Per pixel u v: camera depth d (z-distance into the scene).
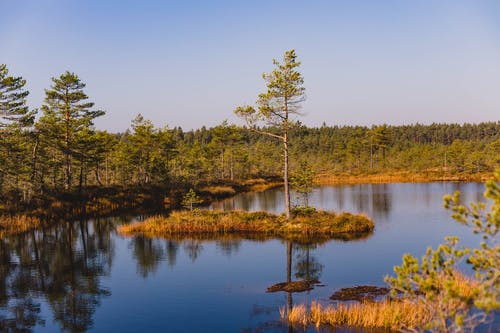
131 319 16.55
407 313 14.50
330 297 18.03
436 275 8.28
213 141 85.81
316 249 27.61
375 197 56.75
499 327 13.86
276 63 32.91
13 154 42.72
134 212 46.41
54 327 16.05
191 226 34.75
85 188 51.38
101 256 27.39
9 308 18.19
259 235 32.81
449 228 33.81
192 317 16.48
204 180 72.69
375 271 22.12
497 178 7.65
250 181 84.38
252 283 20.73
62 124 47.72
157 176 62.03
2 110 38.75
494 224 7.49
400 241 29.28
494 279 7.56
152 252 28.19
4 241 32.31
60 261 26.30
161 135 66.06
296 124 33.66
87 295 19.72
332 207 47.34
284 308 16.84
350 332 14.12
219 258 26.09
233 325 15.48
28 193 42.41
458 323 7.42
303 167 41.00
